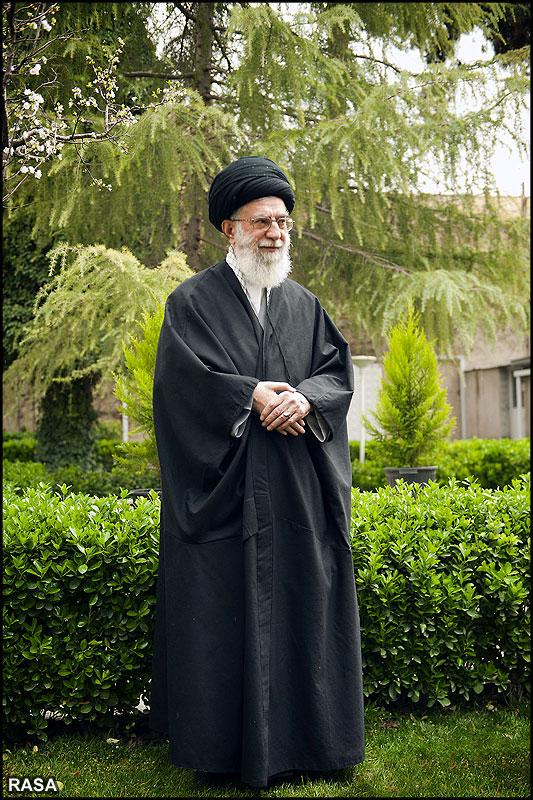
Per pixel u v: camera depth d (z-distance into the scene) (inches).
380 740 106.5
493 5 248.8
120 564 107.7
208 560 88.4
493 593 115.2
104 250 212.5
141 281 206.5
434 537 117.6
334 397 93.8
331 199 243.3
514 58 247.0
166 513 91.6
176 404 91.1
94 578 106.3
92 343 235.9
